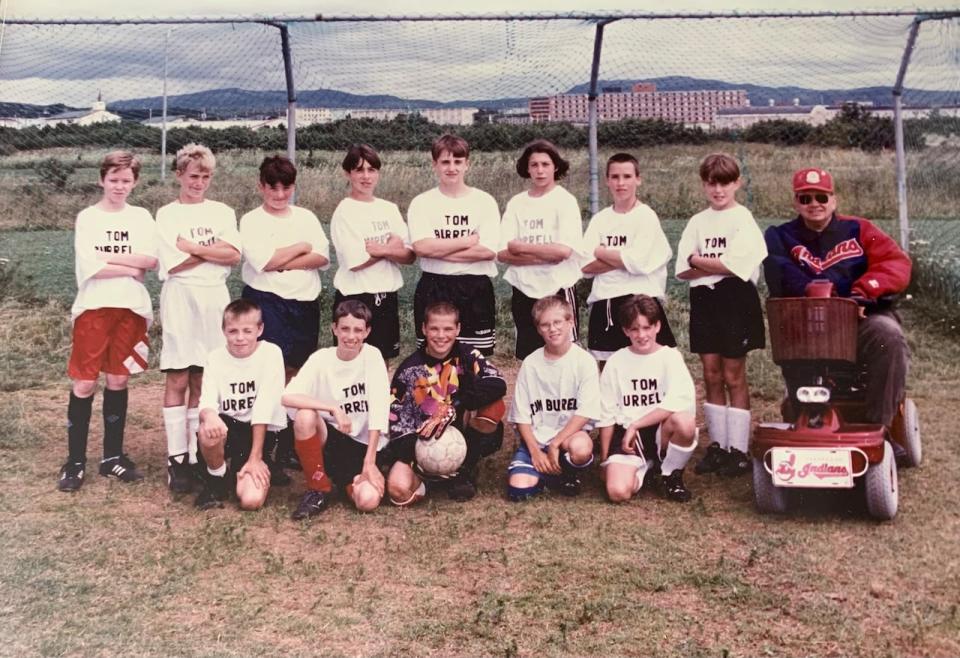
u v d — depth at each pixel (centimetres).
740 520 433
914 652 309
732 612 340
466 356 473
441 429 457
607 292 523
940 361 711
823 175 454
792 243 465
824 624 328
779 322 423
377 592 363
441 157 524
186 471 495
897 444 488
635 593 357
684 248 520
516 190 1165
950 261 882
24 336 855
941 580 361
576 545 404
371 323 485
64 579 379
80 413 497
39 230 1540
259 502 460
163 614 348
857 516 434
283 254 513
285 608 352
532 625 334
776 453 415
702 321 513
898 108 905
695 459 536
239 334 462
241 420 480
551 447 468
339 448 473
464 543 410
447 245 519
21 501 473
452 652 317
